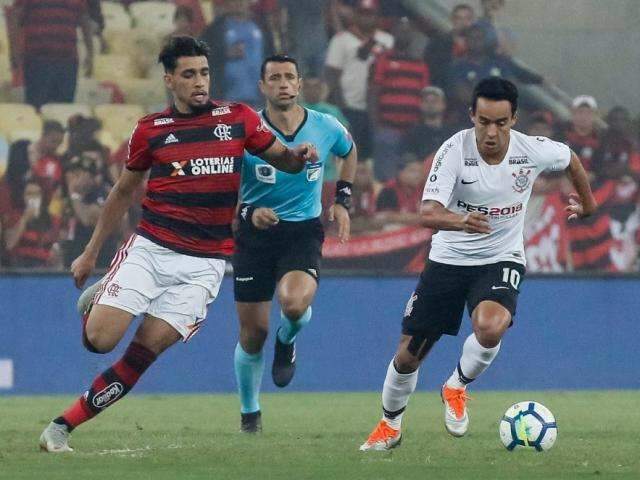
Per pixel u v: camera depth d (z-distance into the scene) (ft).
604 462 73.97
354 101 172.96
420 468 68.80
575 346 170.50
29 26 167.84
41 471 66.33
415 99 174.19
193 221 74.02
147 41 172.76
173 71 73.10
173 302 74.02
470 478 64.49
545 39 179.01
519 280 83.46
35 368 155.22
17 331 154.92
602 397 153.58
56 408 130.52
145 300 73.51
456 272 83.15
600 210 176.86
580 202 86.38
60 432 76.02
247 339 99.35
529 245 174.50
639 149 179.83
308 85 172.45
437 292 83.25
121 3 172.14
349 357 164.35
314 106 172.45
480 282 82.84
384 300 165.68
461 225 75.97
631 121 180.24
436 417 120.67
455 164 80.53
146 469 67.51
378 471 67.10
